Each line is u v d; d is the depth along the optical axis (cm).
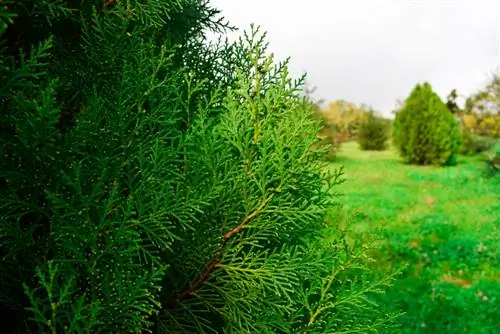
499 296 781
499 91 2706
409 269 932
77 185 178
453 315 692
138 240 185
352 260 288
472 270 955
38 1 200
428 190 1934
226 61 301
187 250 230
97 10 239
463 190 1934
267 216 239
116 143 202
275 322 245
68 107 234
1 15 167
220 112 277
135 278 204
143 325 231
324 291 276
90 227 181
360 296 284
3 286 196
